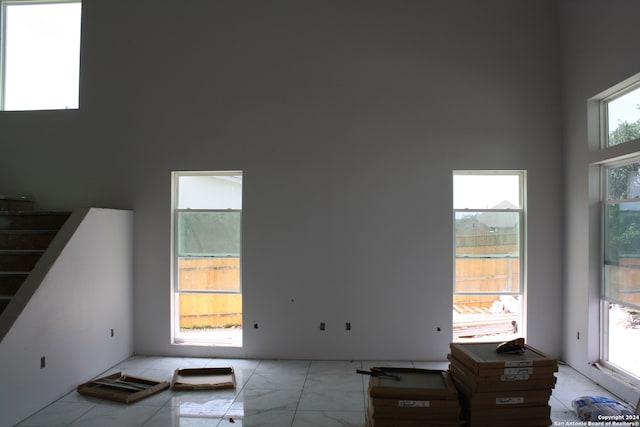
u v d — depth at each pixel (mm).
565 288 4871
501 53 5023
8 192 5449
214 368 4562
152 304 5262
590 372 4355
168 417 3584
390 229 5051
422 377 3389
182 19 5293
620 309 4129
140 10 5348
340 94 5121
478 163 5008
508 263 5078
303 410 3723
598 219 4418
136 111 5328
